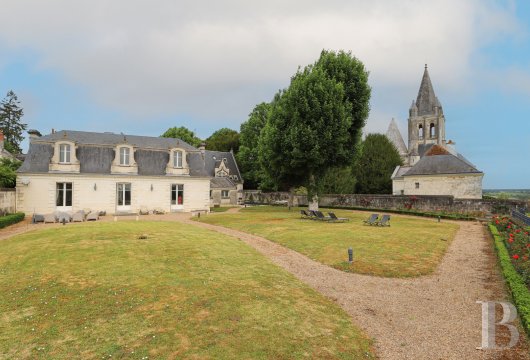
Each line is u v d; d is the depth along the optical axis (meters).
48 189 30.98
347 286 10.75
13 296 8.80
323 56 33.06
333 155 30.08
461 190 40.75
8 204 28.09
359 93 31.84
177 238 16.91
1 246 15.23
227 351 6.33
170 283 9.78
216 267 11.73
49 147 31.89
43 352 6.20
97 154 33.53
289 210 39.00
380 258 14.04
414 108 75.88
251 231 21.34
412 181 44.19
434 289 10.43
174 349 6.35
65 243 15.02
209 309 8.13
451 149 58.44
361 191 56.84
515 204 31.73
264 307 8.44
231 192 55.69
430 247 16.31
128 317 7.61
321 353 6.49
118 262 11.89
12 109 63.31
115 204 33.50
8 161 34.78
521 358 6.31
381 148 56.19
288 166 31.75
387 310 8.83
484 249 16.23
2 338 6.69
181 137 67.12
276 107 35.38
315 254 14.82
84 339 6.67
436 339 7.20
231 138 74.12
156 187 35.44
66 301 8.45
